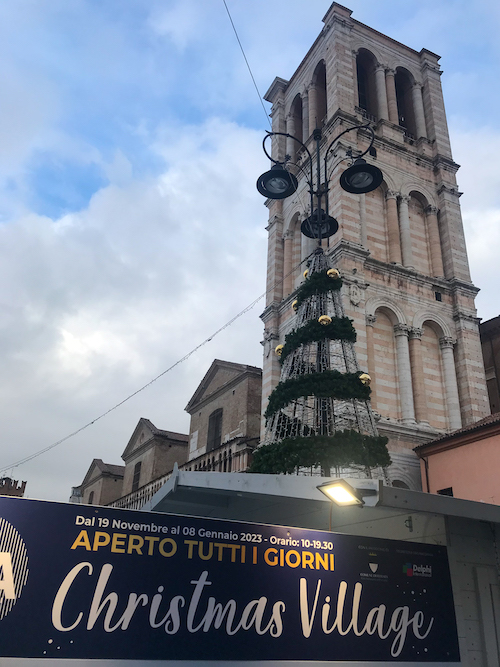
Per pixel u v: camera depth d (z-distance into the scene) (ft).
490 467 71.05
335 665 32.53
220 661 29.30
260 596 31.63
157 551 29.66
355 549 36.24
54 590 26.71
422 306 94.17
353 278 87.56
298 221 109.91
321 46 116.57
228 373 122.01
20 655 25.23
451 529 43.16
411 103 117.91
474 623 40.83
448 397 90.07
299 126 124.36
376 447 44.11
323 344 52.54
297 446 43.70
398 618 36.14
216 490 45.57
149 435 153.99
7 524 26.68
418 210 105.81
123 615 27.81
